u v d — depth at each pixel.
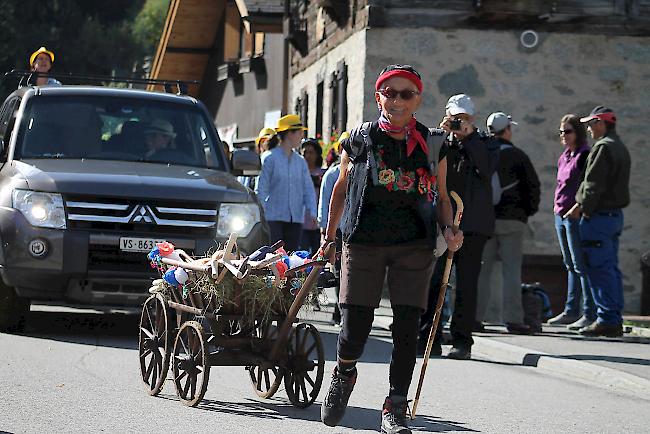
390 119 16.25
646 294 46.88
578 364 25.17
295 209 34.41
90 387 20.08
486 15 47.41
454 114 26.70
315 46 62.56
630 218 47.50
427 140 16.39
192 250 25.83
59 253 25.34
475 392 21.88
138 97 29.81
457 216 16.64
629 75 47.91
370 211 16.25
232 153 29.33
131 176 26.34
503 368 25.78
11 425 16.59
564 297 46.50
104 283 25.72
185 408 18.56
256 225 26.70
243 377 22.17
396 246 16.22
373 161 16.27
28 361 22.80
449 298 33.78
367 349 27.50
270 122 78.81
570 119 34.09
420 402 20.44
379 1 47.59
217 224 26.27
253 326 18.92
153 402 18.95
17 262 25.42
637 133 47.84
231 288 18.25
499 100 47.62
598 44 47.81
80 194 25.64
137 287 25.91
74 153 28.14
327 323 33.78
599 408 20.61
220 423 17.38
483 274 31.95
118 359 23.53
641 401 21.80
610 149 31.61
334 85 55.91
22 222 25.48
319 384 18.58
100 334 27.58
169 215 25.94
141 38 149.38
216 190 26.58
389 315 36.31
